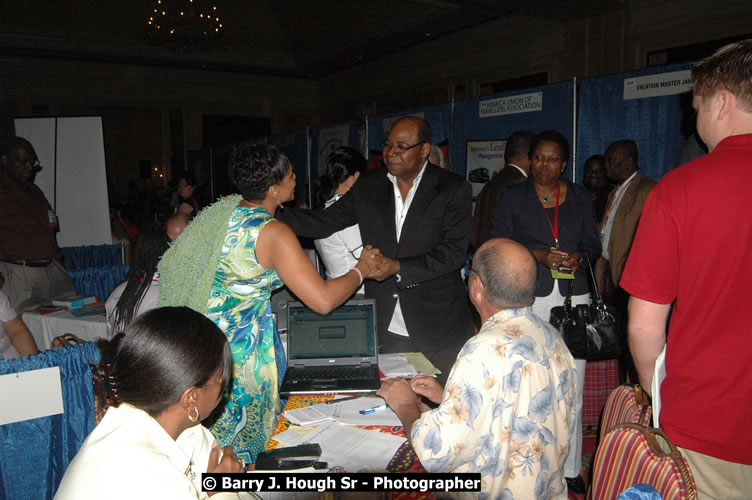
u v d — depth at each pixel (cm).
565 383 137
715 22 606
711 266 120
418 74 1059
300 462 138
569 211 270
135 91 1192
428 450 128
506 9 716
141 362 102
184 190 704
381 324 243
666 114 362
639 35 683
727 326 120
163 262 178
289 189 184
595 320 245
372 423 162
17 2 941
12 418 186
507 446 128
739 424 120
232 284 170
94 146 554
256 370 174
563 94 412
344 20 1048
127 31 1061
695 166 123
